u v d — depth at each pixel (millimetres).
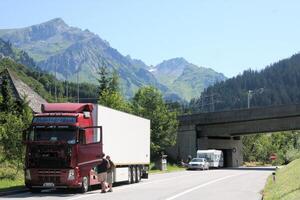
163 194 25312
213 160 78312
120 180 31875
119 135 31312
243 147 112938
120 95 70688
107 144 28797
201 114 88000
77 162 25141
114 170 30266
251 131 83750
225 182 37625
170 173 57625
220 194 25891
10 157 32656
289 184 24062
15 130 32344
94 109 27484
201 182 37375
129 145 33688
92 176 26812
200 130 90000
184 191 27734
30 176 25141
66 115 25562
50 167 25000
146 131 38781
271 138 122312
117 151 30812
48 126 25375
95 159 26484
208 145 91688
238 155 100188
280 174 37438
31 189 26406
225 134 87250
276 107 78625
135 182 35969
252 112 81312
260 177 46125
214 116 86312
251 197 24203
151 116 76125
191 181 38719
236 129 85688
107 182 26781
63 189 28469
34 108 60312
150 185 33156
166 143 77062
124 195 24422
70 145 25031
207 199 22734
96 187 30828
